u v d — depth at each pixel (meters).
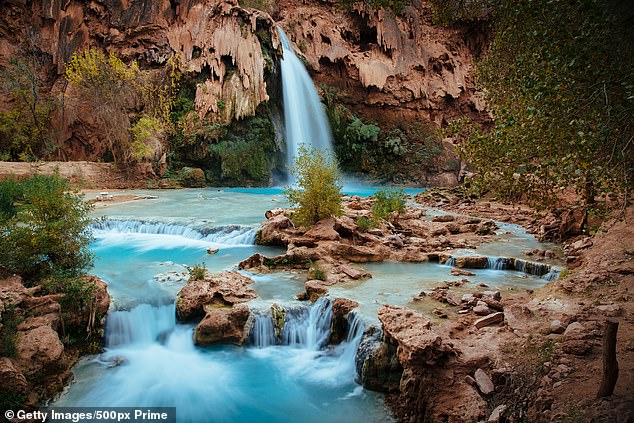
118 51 33.50
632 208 11.76
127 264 12.76
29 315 7.76
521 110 5.31
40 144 31.30
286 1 39.50
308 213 14.19
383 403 6.85
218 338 8.79
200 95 31.91
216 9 32.91
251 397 7.30
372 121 41.47
